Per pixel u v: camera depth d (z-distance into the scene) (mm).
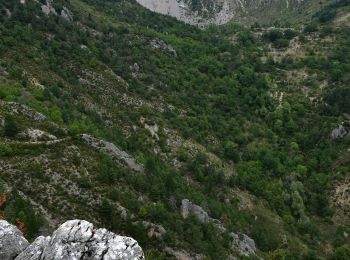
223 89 192000
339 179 146875
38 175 80312
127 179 93125
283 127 176625
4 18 157750
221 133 163125
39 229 62938
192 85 188750
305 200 139750
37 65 138125
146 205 86062
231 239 99625
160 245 79562
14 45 141500
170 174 112250
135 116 144500
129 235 77250
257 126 172750
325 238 127188
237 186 135375
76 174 85188
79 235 25656
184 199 101438
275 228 122312
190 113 165250
